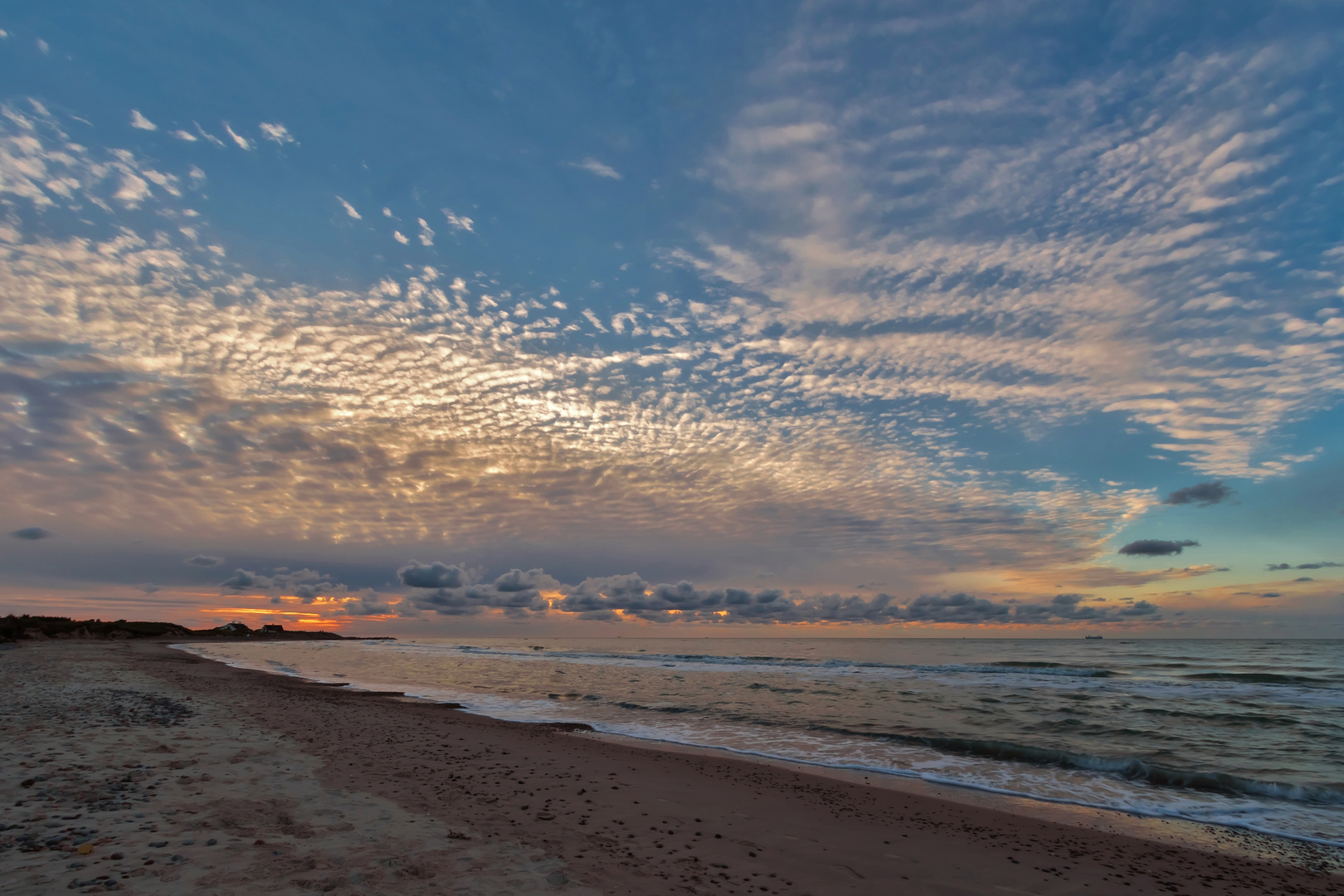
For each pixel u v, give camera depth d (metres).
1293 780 12.02
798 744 15.18
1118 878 7.11
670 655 63.44
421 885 5.31
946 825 8.89
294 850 5.88
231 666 37.97
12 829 5.78
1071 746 15.23
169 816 6.57
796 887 6.24
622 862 6.40
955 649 86.56
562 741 14.81
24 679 21.34
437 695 24.55
